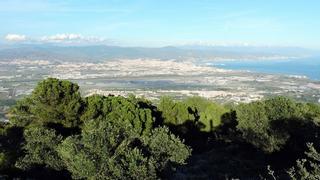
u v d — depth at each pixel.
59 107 28.19
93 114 28.72
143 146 17.80
